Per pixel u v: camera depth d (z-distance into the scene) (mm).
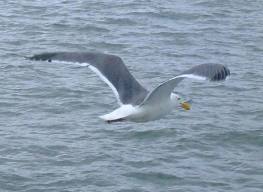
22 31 25672
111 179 14789
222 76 9250
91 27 26516
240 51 24719
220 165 15664
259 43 25703
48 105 18859
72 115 18281
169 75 21641
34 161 15539
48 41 24734
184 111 18656
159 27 27156
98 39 25250
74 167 15305
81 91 19922
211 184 14758
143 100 10250
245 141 16969
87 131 17172
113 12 28828
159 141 16750
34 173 15016
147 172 15125
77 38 25281
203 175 15125
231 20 28766
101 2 30234
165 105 10523
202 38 26062
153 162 15578
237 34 26797
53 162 15508
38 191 14344
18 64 22047
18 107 18656
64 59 10219
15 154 15836
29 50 23625
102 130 17219
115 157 15758
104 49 24328
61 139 16641
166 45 24984
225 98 19906
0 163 15414
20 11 28328
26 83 20453
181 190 14469
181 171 15258
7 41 24438
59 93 19734
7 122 17656
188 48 24766
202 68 9398
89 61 10445
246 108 19156
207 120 18125
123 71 10594
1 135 16781
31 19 27266
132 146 16438
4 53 23125
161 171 15180
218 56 24000
